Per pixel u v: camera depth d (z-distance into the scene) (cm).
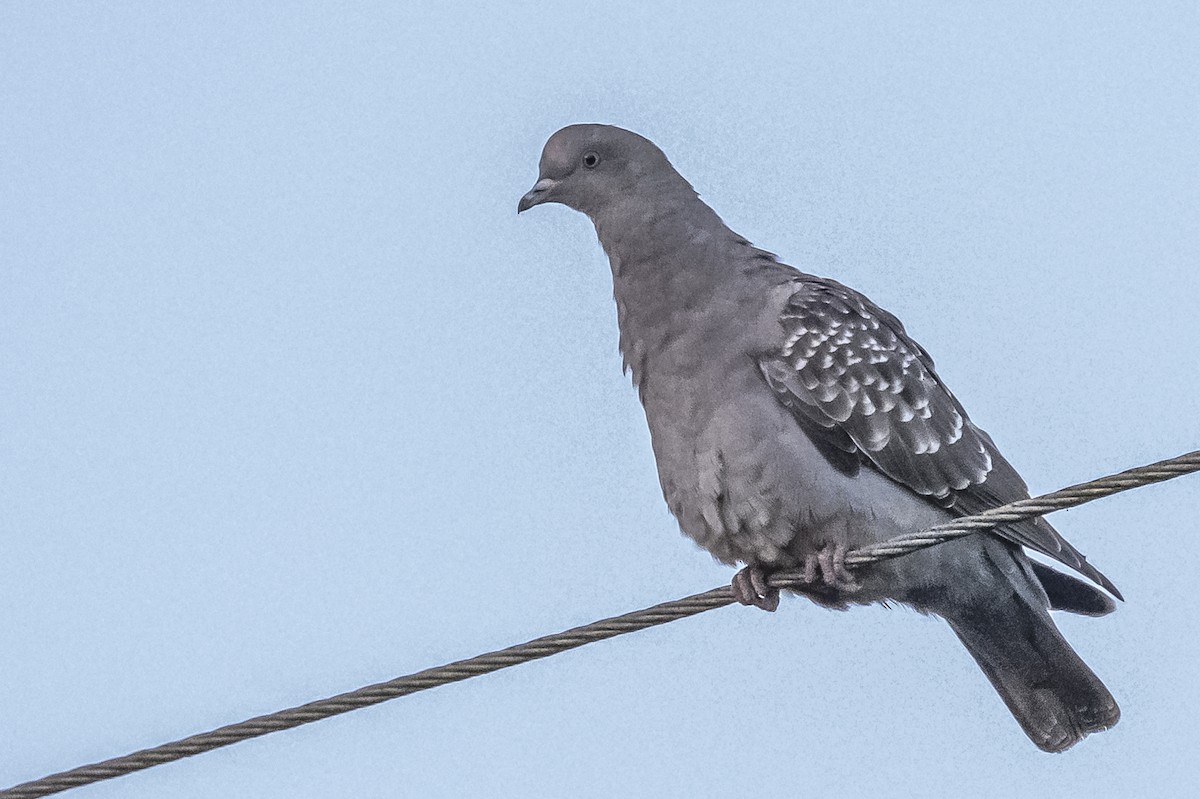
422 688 973
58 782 937
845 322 1263
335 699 958
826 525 1217
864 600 1276
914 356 1299
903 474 1244
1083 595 1299
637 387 1280
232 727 945
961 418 1297
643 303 1277
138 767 940
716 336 1237
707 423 1229
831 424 1228
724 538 1246
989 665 1308
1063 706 1283
